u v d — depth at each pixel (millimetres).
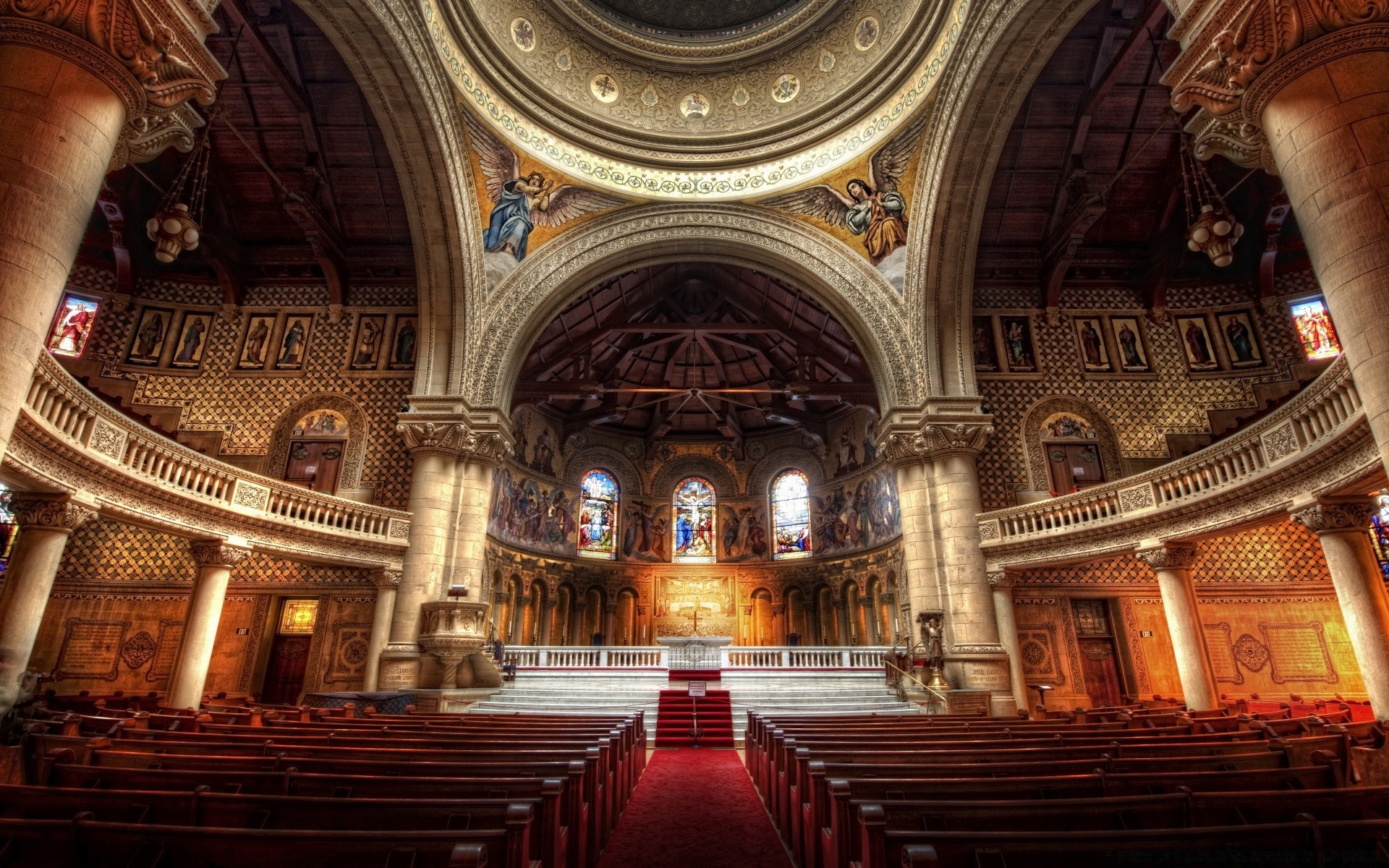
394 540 18578
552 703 17391
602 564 32406
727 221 22562
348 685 18812
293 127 19703
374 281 23359
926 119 19609
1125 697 19266
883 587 28109
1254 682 18781
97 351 21328
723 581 33094
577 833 5746
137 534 19625
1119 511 16547
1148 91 18750
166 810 4660
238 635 19375
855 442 31156
